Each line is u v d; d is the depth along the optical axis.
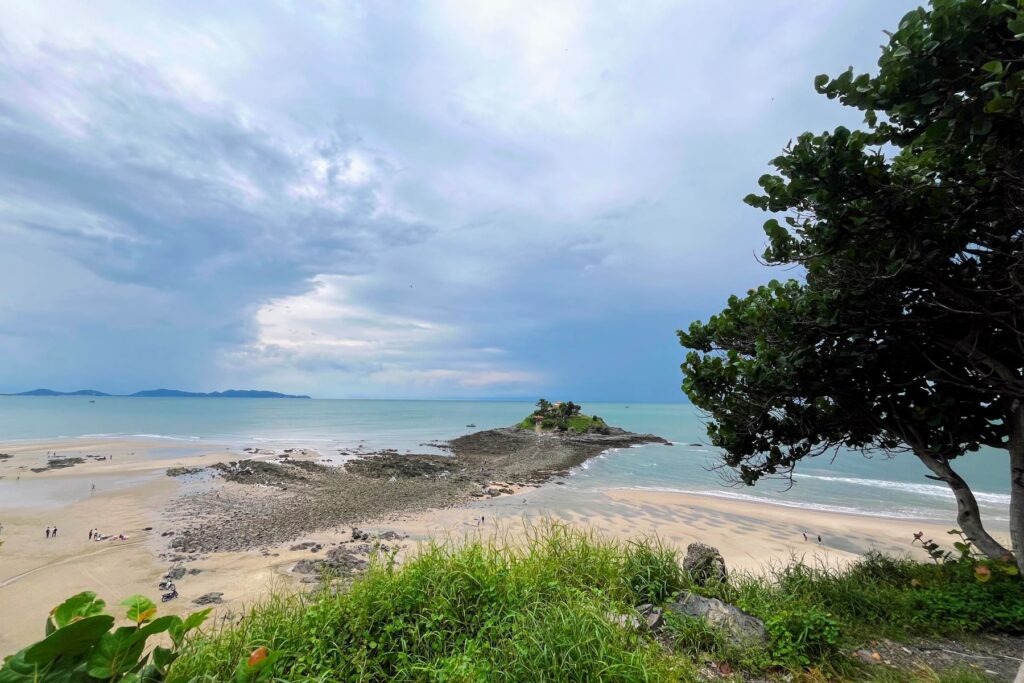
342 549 13.16
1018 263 4.81
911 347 6.38
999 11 3.66
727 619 5.00
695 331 8.41
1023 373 6.05
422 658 4.18
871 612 5.82
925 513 18.75
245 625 4.36
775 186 5.48
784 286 7.59
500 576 5.08
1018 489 6.11
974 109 4.01
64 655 1.70
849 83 4.55
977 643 5.21
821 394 6.64
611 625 4.32
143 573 11.46
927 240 5.11
